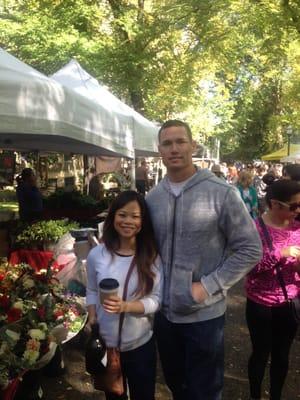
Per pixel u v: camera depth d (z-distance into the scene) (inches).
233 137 1669.5
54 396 141.4
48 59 608.1
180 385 107.8
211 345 98.2
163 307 101.8
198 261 96.8
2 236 221.1
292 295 124.3
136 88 610.9
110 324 103.2
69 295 157.2
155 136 285.3
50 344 108.7
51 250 199.8
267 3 437.1
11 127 128.0
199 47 631.8
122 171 705.0
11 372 99.9
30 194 323.9
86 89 269.3
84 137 170.6
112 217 103.9
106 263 103.1
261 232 124.3
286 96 1062.4
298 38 414.6
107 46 594.9
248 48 646.5
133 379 106.4
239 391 148.6
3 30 660.1
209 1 558.3
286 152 953.5
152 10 625.9
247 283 128.6
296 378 157.9
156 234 102.3
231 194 95.9
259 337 128.7
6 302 111.8
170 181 101.9
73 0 577.3
